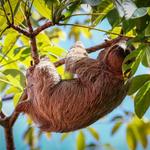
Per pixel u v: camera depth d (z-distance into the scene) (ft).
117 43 38.11
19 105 39.58
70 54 39.45
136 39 35.53
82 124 38.19
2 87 46.85
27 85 39.83
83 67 38.45
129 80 37.17
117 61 37.40
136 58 35.60
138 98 37.86
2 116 42.60
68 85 38.45
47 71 39.01
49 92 38.50
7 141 42.73
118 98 38.19
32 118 39.88
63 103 38.01
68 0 37.58
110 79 37.65
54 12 37.47
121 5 32.65
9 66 45.16
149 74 37.58
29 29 38.40
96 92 37.45
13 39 42.78
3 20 39.50
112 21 35.65
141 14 32.50
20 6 39.14
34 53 39.37
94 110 37.68
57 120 38.40
